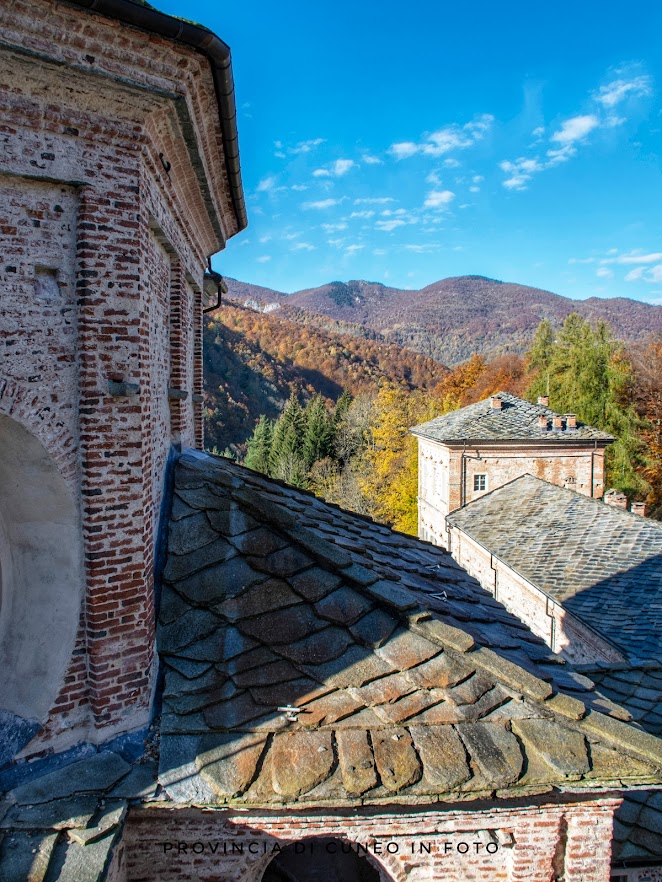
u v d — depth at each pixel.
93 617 4.25
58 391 4.10
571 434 27.80
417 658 4.74
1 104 3.74
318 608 5.05
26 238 3.95
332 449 57.28
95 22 3.76
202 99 4.90
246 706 4.36
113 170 4.25
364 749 4.09
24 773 4.00
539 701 4.58
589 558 17.38
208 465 7.14
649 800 6.29
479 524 22.22
